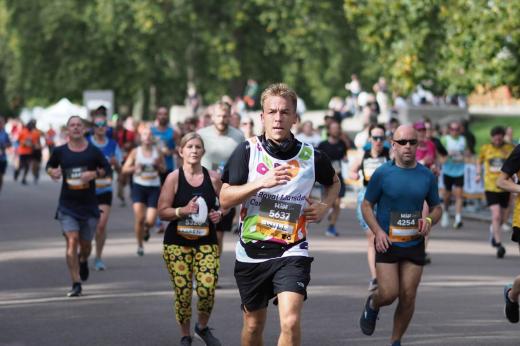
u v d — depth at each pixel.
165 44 114.88
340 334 18.94
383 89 86.62
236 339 18.50
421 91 89.31
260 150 13.77
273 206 13.77
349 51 114.88
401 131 16.86
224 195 13.51
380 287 16.83
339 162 37.91
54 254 31.22
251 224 13.84
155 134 36.81
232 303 22.27
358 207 24.52
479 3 49.56
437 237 37.34
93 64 119.38
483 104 113.06
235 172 13.78
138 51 116.75
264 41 116.69
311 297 23.17
